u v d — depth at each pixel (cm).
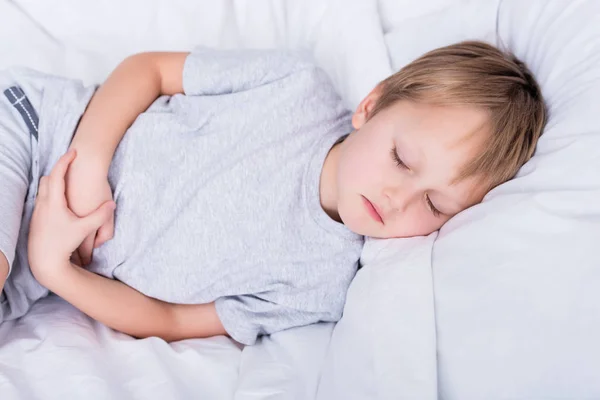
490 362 72
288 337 95
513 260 76
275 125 101
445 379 75
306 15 130
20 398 75
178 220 96
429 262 85
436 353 77
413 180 90
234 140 99
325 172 101
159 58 106
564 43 98
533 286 73
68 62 120
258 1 131
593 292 69
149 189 96
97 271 98
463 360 74
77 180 92
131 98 99
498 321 73
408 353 77
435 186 90
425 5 130
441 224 94
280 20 131
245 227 97
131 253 96
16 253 93
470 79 95
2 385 76
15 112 97
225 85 103
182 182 96
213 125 99
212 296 99
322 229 100
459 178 90
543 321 70
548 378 68
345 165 95
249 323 96
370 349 80
